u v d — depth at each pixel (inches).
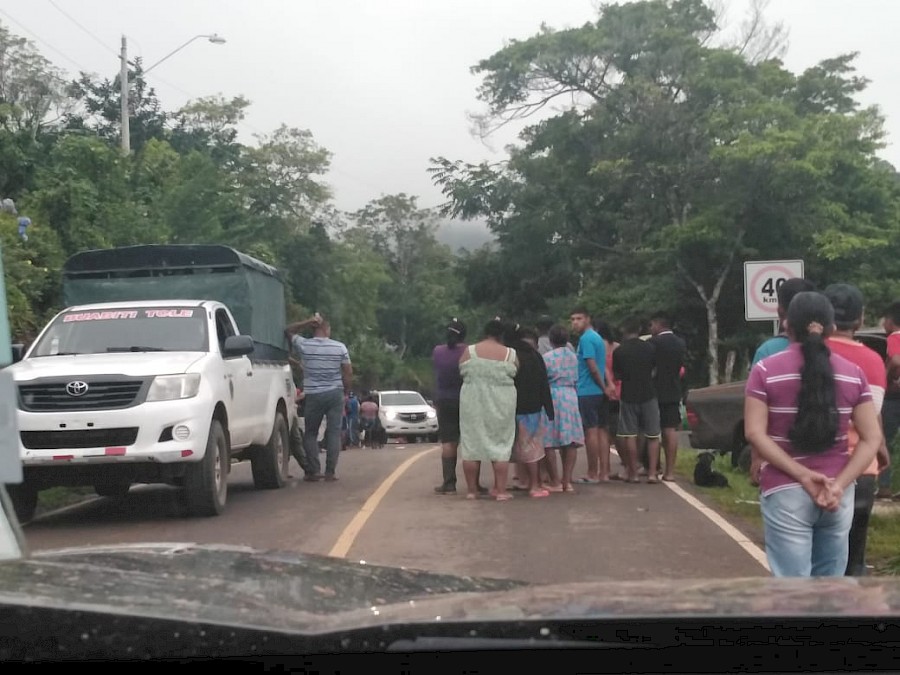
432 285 3120.1
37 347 409.1
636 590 104.9
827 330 196.2
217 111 1919.3
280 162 2011.6
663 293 1539.1
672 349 487.8
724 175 1456.7
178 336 408.8
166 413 364.5
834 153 1434.5
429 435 1316.4
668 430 489.1
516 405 428.8
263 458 473.4
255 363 459.2
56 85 1632.6
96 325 414.9
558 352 443.5
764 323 1609.3
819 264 1509.6
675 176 1541.6
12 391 129.2
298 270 1801.2
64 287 490.3
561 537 342.0
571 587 110.0
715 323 1521.9
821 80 1621.6
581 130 1686.8
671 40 1610.5
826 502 190.2
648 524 366.3
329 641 80.5
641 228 1616.6
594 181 1681.8
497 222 1812.3
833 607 89.4
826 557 201.3
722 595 98.8
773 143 1389.0
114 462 361.1
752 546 326.3
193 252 486.3
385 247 3157.0
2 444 127.6
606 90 1701.5
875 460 221.1
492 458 419.5
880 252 1525.6
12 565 112.6
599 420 486.0
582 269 1770.4
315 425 520.4
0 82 1566.2
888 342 399.9
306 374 519.5
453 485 451.8
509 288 1888.5
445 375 449.7
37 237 709.3
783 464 192.9
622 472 531.8
